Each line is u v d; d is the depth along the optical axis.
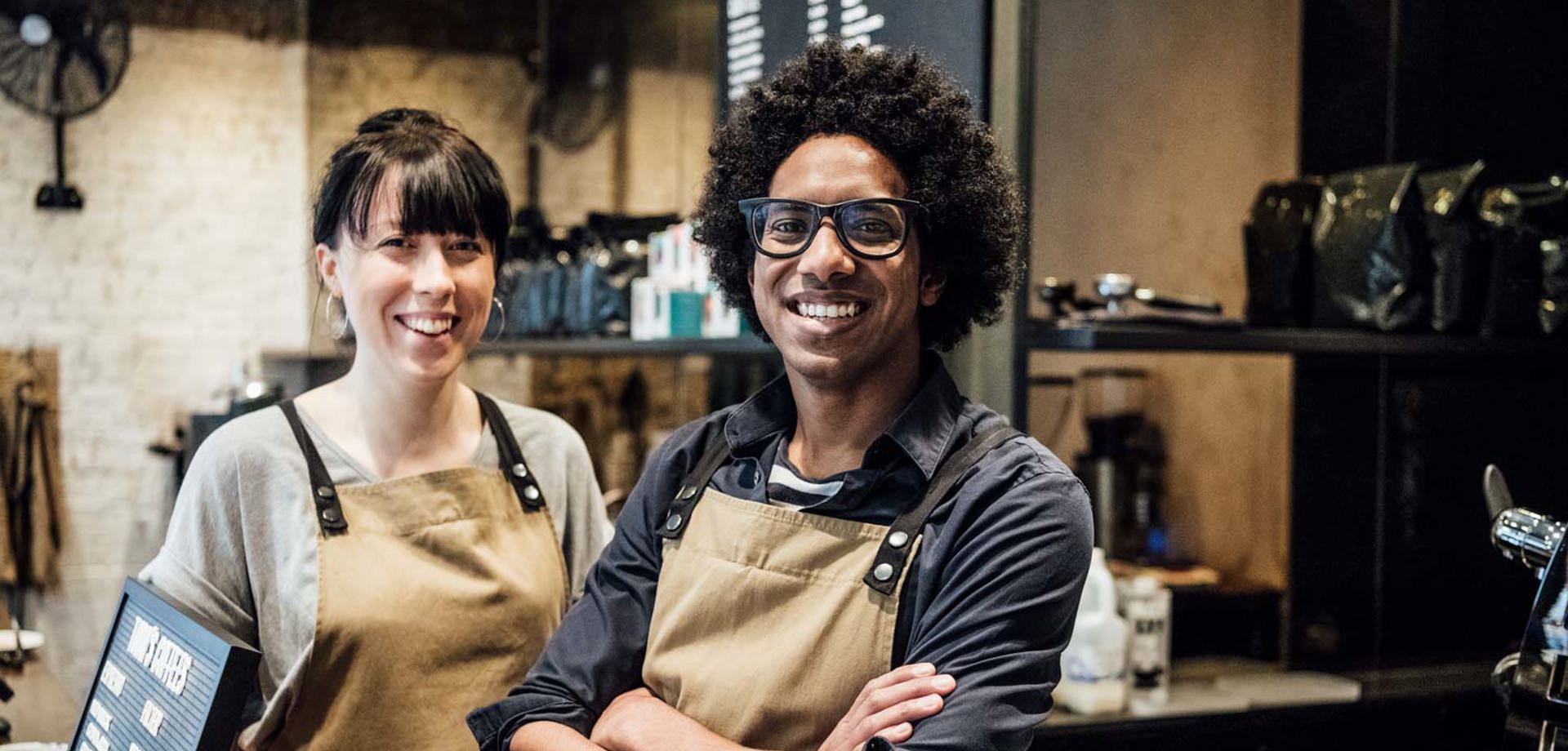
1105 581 2.72
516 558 1.91
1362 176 2.84
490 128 6.36
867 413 1.47
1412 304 2.73
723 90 3.37
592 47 6.25
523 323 4.59
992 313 1.58
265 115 6.00
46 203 5.62
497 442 1.97
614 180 6.19
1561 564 1.38
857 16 2.83
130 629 1.62
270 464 1.83
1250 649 3.26
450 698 1.83
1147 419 3.64
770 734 1.42
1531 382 3.38
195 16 5.89
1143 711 2.72
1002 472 1.41
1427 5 3.34
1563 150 3.48
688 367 5.99
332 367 5.93
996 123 2.46
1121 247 3.45
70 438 5.73
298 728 1.79
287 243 6.02
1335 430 3.29
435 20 6.26
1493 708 3.08
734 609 1.47
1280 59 3.39
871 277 1.39
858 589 1.41
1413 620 3.33
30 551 5.64
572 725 1.52
